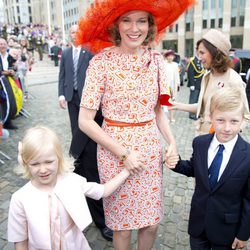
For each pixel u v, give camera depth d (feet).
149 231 6.42
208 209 5.69
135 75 5.49
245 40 108.99
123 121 5.62
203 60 7.73
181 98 36.01
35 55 73.82
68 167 5.31
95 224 9.06
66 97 12.28
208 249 6.20
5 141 17.16
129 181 5.86
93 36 5.87
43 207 4.88
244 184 5.42
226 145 5.48
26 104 29.07
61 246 5.07
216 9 113.91
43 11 230.89
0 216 9.62
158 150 6.01
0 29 74.79
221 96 5.30
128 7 5.13
